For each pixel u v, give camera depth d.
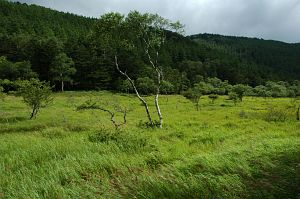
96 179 10.02
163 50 141.75
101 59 104.12
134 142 16.44
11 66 95.06
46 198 8.54
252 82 144.00
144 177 9.11
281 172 8.70
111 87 105.94
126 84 95.81
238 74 142.00
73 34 152.50
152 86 95.31
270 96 100.69
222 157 10.90
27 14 170.50
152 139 18.69
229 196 7.48
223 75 144.62
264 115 34.41
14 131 29.30
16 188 9.62
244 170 9.21
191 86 120.12
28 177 10.52
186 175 9.47
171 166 10.98
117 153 14.55
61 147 16.09
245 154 11.74
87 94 90.69
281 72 192.50
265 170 9.27
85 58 104.94
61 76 100.75
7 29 141.00
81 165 12.05
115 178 9.91
